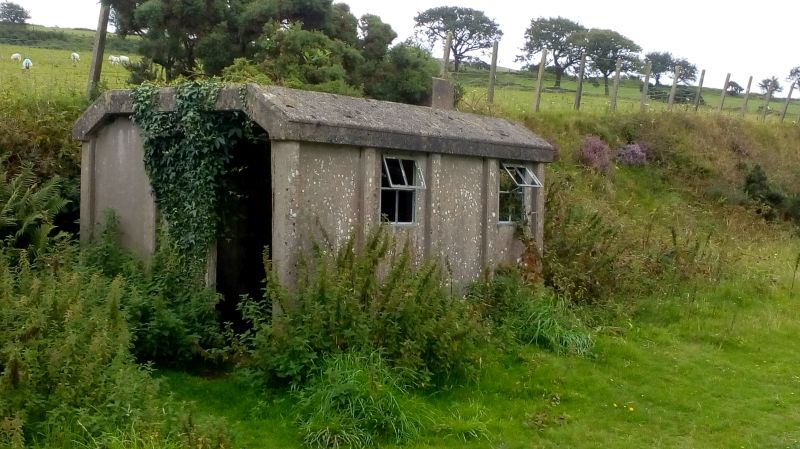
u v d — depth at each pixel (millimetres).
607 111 24812
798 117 32375
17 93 13867
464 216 10945
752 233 20250
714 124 25859
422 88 18812
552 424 8062
